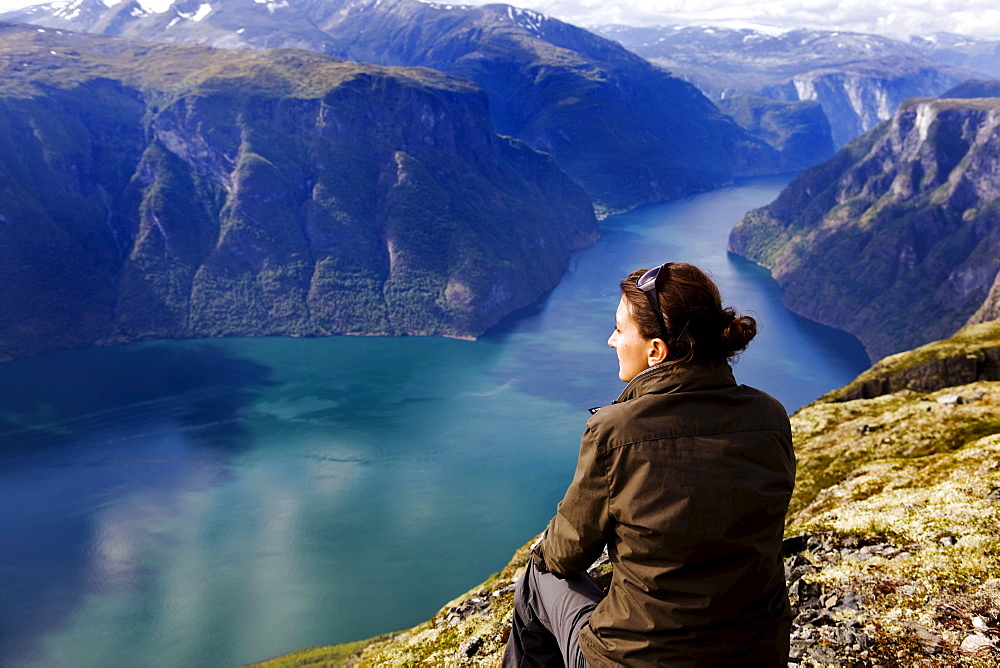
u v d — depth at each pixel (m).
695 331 3.90
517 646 5.14
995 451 22.56
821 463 43.22
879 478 26.12
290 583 171.62
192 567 180.75
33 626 160.62
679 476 3.77
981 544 11.81
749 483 3.75
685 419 3.86
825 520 17.78
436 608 159.12
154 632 155.75
